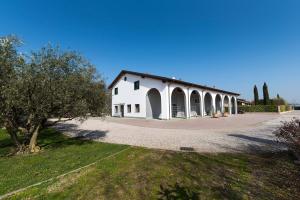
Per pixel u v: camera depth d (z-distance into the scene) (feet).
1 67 19.26
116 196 12.93
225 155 21.09
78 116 25.36
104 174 16.47
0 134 39.93
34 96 20.68
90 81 26.48
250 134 36.14
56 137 36.63
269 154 21.36
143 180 15.15
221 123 58.59
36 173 17.46
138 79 83.41
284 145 25.79
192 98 101.14
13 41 20.66
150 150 23.59
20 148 25.29
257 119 73.36
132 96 86.48
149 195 12.95
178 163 18.63
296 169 16.63
